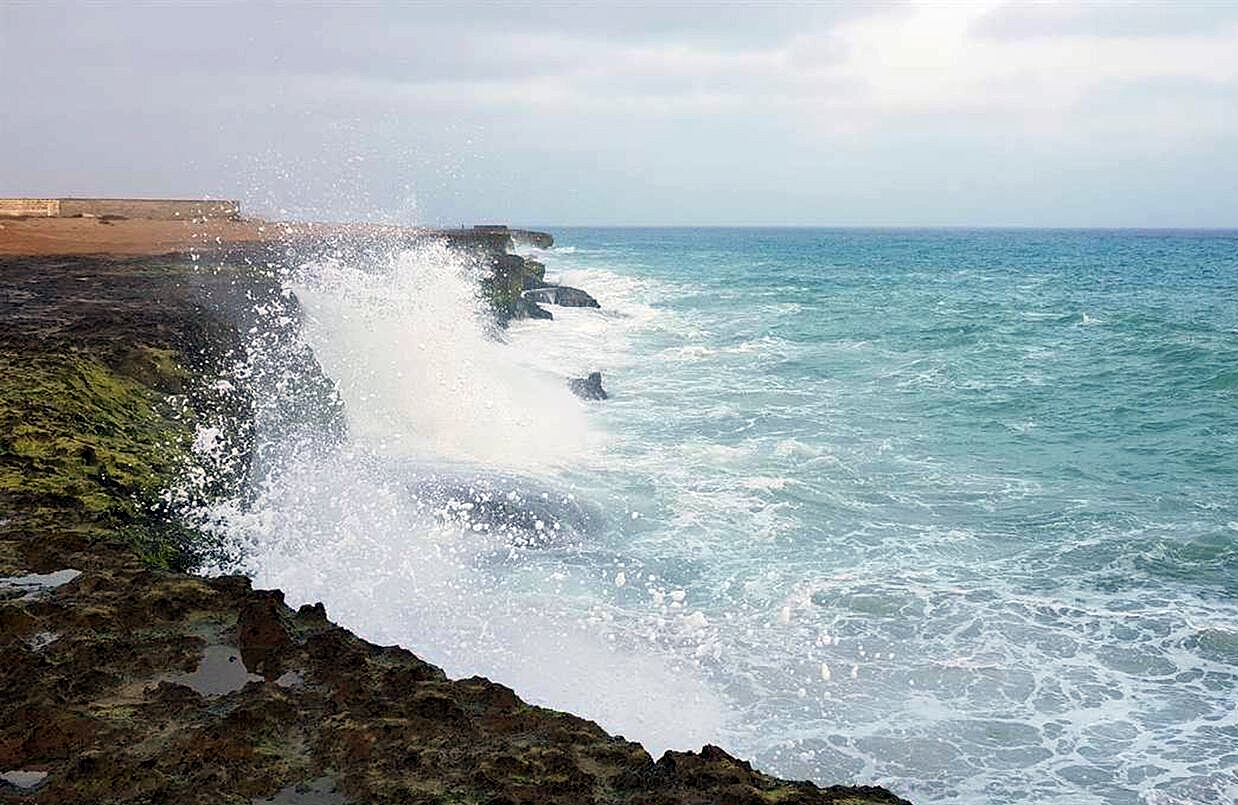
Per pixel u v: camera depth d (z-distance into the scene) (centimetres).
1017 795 560
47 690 388
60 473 666
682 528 971
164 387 975
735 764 384
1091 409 1619
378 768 354
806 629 755
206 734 360
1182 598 833
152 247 2683
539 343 2238
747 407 1603
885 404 1652
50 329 1111
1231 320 3008
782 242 14375
